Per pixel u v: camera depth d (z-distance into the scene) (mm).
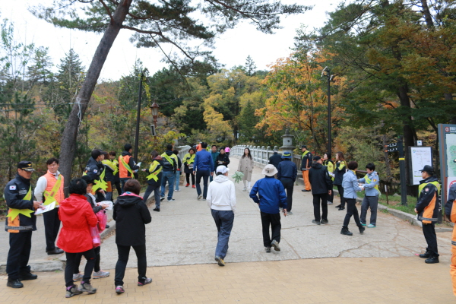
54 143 12578
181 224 8586
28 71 14797
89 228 4617
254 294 4582
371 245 6953
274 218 6375
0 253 6215
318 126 20016
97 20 11898
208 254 6344
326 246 6848
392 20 11602
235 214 9688
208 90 59938
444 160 8656
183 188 14891
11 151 10023
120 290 4516
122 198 4691
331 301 4352
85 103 10586
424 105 13672
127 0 10938
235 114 59938
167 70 15000
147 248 6695
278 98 20078
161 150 16156
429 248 6105
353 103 15742
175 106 44625
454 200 4352
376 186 8297
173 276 5262
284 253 6418
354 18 15086
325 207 8602
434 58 10773
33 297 4469
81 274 5066
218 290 4715
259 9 11461
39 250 6371
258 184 6484
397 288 4809
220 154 12898
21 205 4785
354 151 25359
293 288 4801
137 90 15852
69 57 17312
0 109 10227
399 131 17516
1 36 13484
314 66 18141
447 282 5047
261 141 47719
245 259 6086
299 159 16281
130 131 15273
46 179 5836
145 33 13078
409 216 8930
